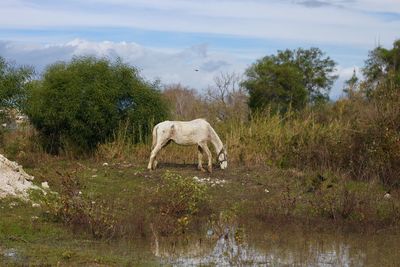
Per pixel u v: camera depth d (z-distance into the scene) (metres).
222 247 12.60
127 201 15.82
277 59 40.50
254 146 21.73
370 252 12.47
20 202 14.29
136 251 11.93
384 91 22.00
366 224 14.65
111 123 22.72
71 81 22.48
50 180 17.58
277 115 23.77
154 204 15.58
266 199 16.72
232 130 22.91
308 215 15.36
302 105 34.72
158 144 19.56
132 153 22.39
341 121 22.92
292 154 20.88
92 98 22.31
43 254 11.14
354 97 25.41
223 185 18.22
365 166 19.17
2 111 23.20
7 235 12.09
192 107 29.84
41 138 23.55
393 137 18.84
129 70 23.39
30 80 23.78
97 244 12.24
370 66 36.16
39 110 22.45
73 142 22.77
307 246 12.88
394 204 15.77
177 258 11.56
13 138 23.47
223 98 32.31
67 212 13.30
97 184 17.84
